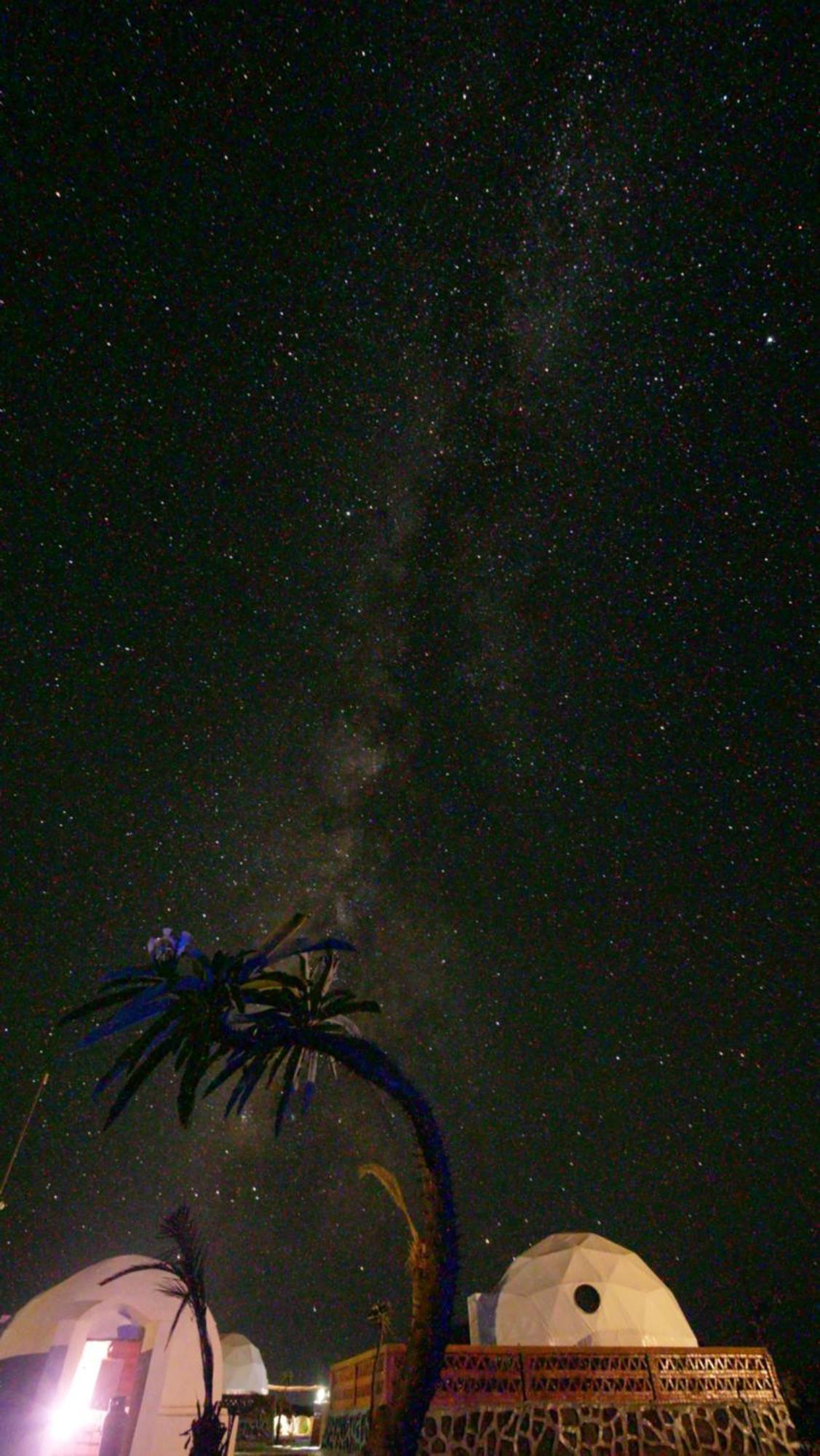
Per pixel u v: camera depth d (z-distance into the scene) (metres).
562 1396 10.80
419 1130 3.44
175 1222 8.38
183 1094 3.32
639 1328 13.84
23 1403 11.96
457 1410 10.46
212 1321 13.06
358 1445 11.04
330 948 3.79
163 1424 11.79
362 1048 3.54
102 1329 13.41
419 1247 3.32
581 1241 15.73
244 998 3.59
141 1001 3.38
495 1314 14.88
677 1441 10.80
